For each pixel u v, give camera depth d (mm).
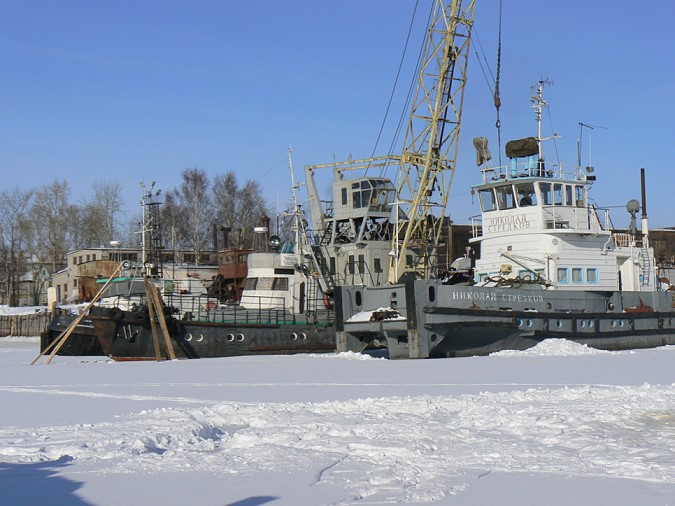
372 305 37656
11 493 10586
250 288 43750
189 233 98250
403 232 47188
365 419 16312
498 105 44500
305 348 40250
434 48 46531
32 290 110250
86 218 107250
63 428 15250
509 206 41469
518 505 9969
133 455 12984
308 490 10805
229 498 10375
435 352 35500
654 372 26516
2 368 34438
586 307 39281
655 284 44781
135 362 35969
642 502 9984
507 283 38844
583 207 41219
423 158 47031
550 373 26391
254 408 17734
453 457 12945
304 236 44750
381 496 10477
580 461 12516
